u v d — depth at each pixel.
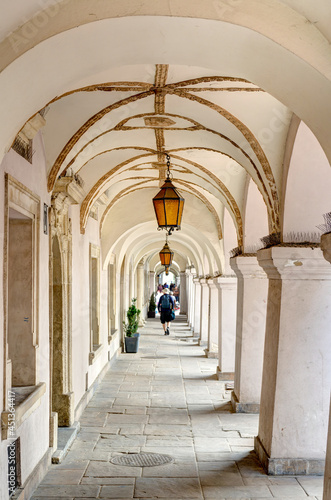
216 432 9.00
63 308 8.84
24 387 6.54
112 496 6.36
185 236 20.55
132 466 7.39
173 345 20.88
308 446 7.07
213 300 17.67
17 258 6.58
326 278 7.07
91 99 6.91
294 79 4.47
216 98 6.93
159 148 10.14
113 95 6.90
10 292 6.57
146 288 36.34
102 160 10.42
